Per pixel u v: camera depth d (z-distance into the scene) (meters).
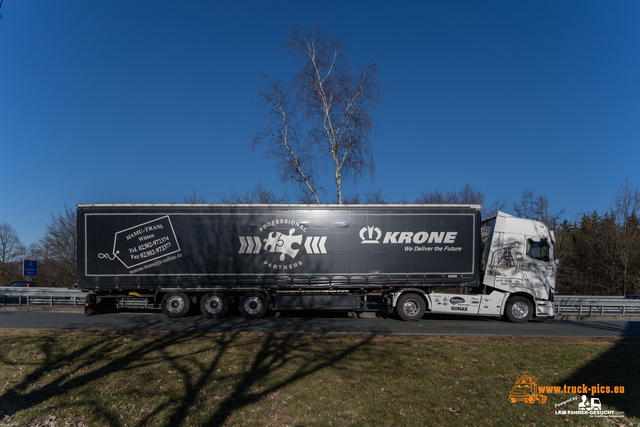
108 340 8.90
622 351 8.69
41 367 6.93
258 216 12.69
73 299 15.49
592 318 14.41
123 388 6.05
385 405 5.54
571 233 33.84
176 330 10.45
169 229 12.60
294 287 12.69
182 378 6.46
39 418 5.16
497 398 5.91
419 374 6.81
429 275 12.71
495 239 12.94
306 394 5.85
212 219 12.66
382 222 12.73
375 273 12.66
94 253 12.52
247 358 7.49
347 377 6.56
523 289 12.76
